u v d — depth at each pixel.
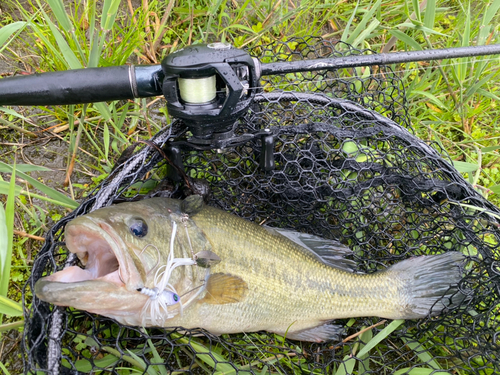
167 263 0.29
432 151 0.39
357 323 0.41
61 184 0.43
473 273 0.38
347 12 0.54
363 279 0.38
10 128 0.43
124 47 0.44
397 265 0.39
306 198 0.41
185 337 0.36
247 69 0.28
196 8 0.50
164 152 0.34
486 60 0.46
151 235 0.29
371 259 0.42
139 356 0.34
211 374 0.36
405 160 0.39
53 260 0.30
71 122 0.40
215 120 0.27
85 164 0.43
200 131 0.29
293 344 0.40
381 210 0.43
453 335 0.38
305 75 0.46
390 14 0.54
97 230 0.27
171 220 0.31
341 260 0.39
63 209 0.42
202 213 0.33
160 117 0.47
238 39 0.49
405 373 0.36
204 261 0.31
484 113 0.53
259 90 0.38
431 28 0.46
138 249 0.28
